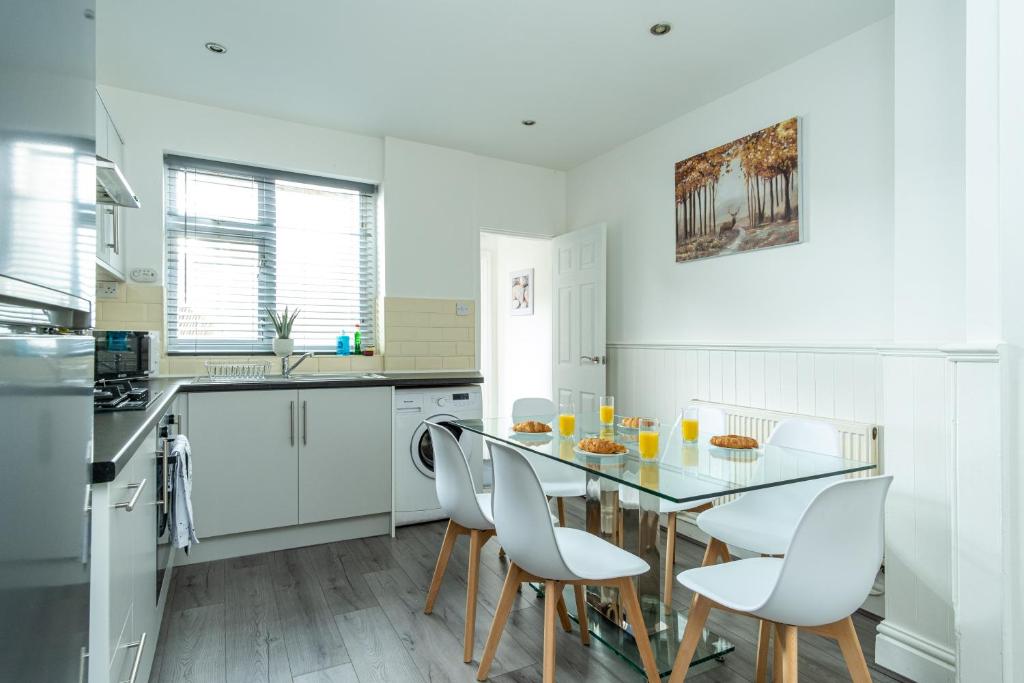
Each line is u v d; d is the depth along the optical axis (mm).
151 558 1801
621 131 3924
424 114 3658
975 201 1707
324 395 3248
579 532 2014
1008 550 1639
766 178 3057
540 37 2738
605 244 4164
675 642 2119
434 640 2168
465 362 4309
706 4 2457
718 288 3371
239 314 3793
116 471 1107
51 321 888
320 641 2154
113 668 1172
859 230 2641
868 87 2607
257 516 3064
